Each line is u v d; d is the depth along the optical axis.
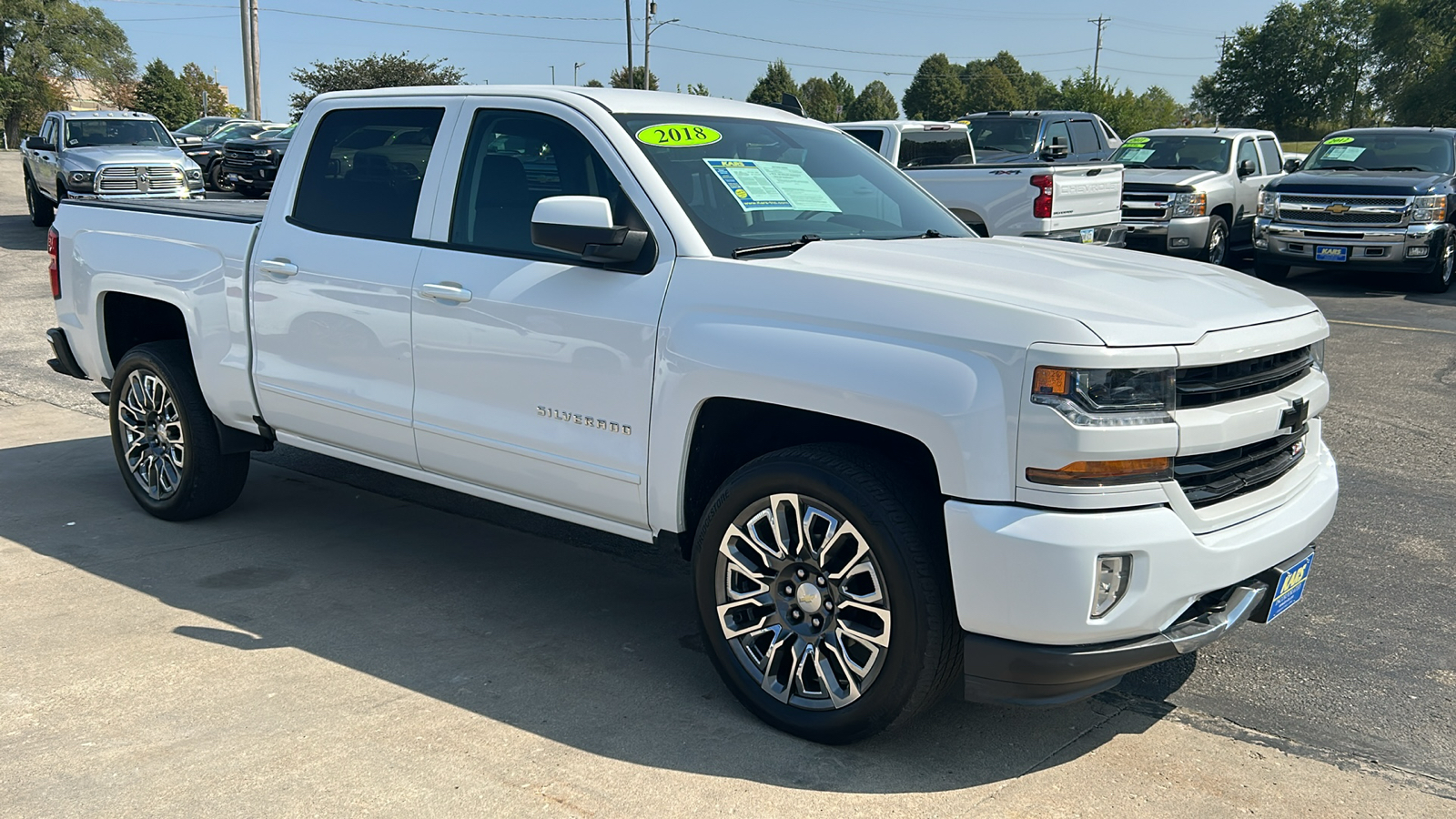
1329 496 3.56
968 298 3.02
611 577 4.78
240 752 3.20
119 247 5.33
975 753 3.28
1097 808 2.99
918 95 141.88
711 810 2.94
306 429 4.68
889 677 3.09
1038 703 3.00
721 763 3.19
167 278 5.07
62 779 3.04
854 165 4.50
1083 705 3.62
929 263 3.41
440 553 5.02
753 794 3.02
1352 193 13.30
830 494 3.12
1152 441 2.87
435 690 3.63
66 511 5.50
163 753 3.19
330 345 4.47
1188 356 2.93
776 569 3.33
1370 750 3.35
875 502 3.05
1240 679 3.82
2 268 14.78
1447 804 3.05
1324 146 14.84
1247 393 3.17
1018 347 2.86
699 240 3.56
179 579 4.61
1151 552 2.87
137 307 5.57
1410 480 6.10
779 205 3.93
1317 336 3.47
